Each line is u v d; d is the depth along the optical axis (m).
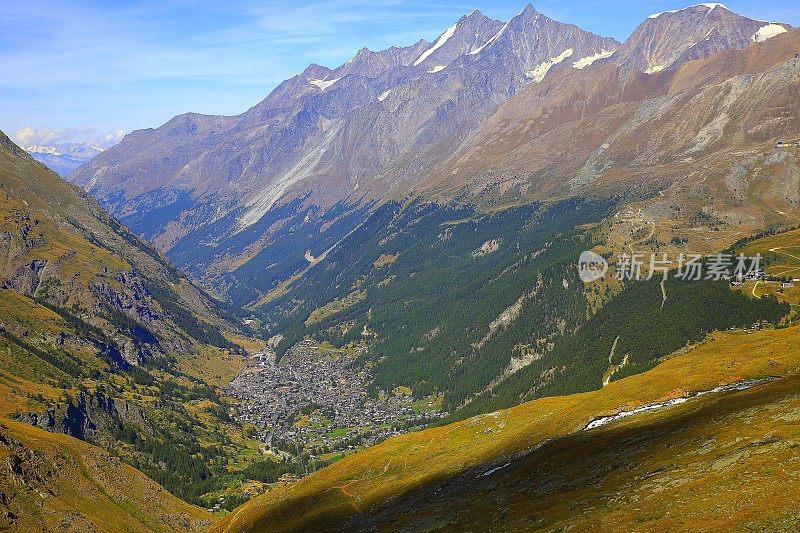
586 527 82.06
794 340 173.50
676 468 92.81
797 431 86.88
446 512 126.62
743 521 66.38
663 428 123.12
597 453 125.00
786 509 65.31
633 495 87.88
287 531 180.25
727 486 77.31
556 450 143.38
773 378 148.38
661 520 74.88
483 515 112.00
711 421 112.12
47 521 174.00
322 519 175.75
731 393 135.25
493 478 142.75
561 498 103.06
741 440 92.75
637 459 107.56
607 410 159.00
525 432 178.75
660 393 158.75
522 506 107.44
